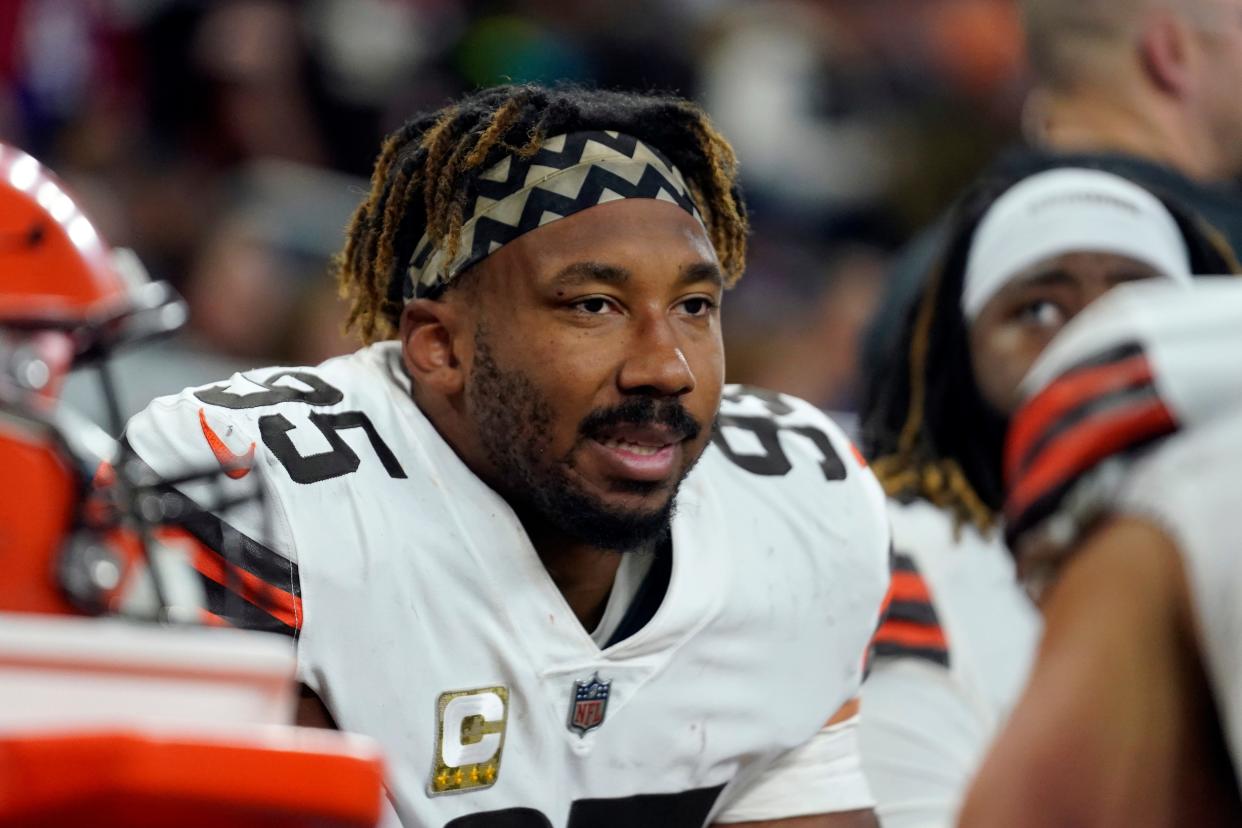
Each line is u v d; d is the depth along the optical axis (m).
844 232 17.73
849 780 6.31
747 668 5.88
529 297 5.37
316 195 13.94
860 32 20.28
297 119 15.26
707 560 5.78
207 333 12.23
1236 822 3.52
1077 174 7.57
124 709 2.98
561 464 5.39
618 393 5.34
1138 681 3.50
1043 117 8.86
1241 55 8.36
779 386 14.01
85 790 2.79
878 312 8.62
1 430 3.13
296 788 2.92
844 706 6.30
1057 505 3.67
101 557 3.20
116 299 3.55
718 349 5.55
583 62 17.17
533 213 5.39
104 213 13.98
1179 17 8.32
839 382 14.30
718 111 17.55
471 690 5.41
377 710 5.29
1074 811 3.46
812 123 17.94
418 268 5.72
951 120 18.94
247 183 13.93
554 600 5.51
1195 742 3.52
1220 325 3.68
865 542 6.19
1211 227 7.86
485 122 5.54
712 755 5.85
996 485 7.48
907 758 6.90
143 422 5.38
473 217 5.47
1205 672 3.51
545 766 5.53
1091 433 3.65
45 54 14.73
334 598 5.19
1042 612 3.70
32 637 2.93
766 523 6.01
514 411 5.41
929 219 18.11
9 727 2.84
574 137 5.51
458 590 5.41
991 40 20.17
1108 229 7.32
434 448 5.54
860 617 6.18
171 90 14.91
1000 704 7.10
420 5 16.84
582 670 5.52
